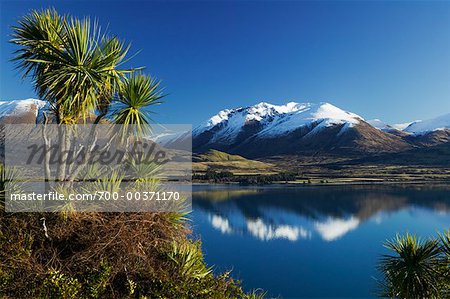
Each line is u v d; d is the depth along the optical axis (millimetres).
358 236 48312
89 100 4816
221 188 115688
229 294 5211
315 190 107875
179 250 4930
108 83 4969
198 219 59000
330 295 26219
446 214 61875
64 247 4352
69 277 4109
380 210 68625
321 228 54688
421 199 81875
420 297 7195
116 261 4379
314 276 31094
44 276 4023
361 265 34656
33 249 4297
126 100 5082
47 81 4527
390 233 48594
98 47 4816
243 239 45969
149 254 4711
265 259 37000
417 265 7371
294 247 42719
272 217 63875
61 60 4754
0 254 4078
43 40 4980
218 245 42344
